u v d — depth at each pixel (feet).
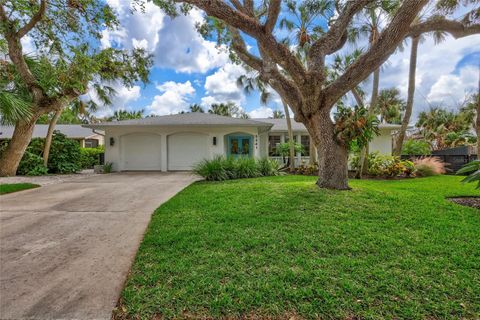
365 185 26.43
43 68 35.70
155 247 10.91
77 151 45.65
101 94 49.39
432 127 78.38
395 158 37.93
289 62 19.89
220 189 23.54
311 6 31.17
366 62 19.61
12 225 14.30
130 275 8.75
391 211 15.67
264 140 54.03
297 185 24.12
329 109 22.12
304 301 7.18
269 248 10.52
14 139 36.47
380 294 7.41
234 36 26.81
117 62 40.86
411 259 9.45
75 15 29.86
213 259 9.61
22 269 9.36
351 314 6.69
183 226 13.34
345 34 24.06
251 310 6.91
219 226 13.19
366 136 21.56
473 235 11.79
